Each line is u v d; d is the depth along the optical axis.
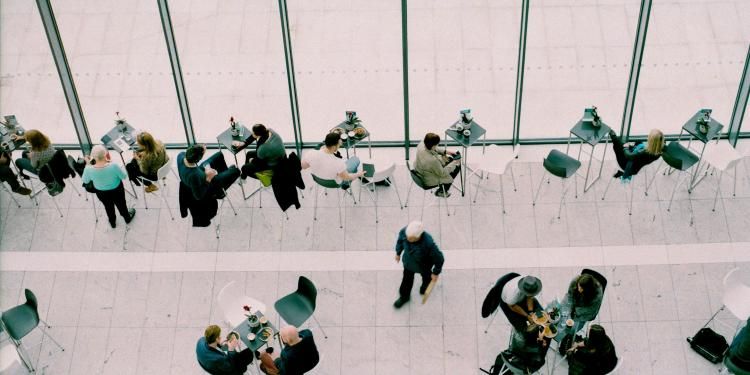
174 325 10.98
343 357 10.61
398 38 11.46
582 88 11.87
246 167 11.20
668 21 11.38
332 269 11.36
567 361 10.33
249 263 11.47
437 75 11.73
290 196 11.20
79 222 11.98
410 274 10.61
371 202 12.00
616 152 11.10
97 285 11.37
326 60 11.65
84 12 11.47
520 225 11.66
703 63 11.65
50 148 11.21
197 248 11.65
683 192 11.87
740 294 10.18
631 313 10.79
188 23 11.44
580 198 11.89
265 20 11.42
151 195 12.25
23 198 12.27
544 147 12.46
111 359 10.72
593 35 11.46
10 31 11.74
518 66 11.52
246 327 9.91
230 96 12.02
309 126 12.25
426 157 10.72
